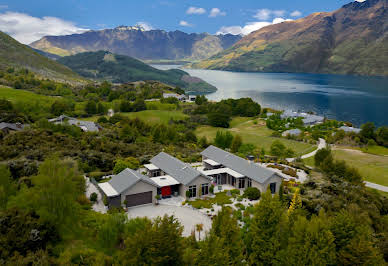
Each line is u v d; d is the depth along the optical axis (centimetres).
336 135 14225
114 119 15200
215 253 2783
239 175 6350
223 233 3173
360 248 3103
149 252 2666
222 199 5631
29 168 5347
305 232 3136
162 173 6562
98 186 5312
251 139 14262
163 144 10862
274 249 3234
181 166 6194
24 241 2959
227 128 17425
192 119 18200
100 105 18550
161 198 5575
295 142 13625
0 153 6238
